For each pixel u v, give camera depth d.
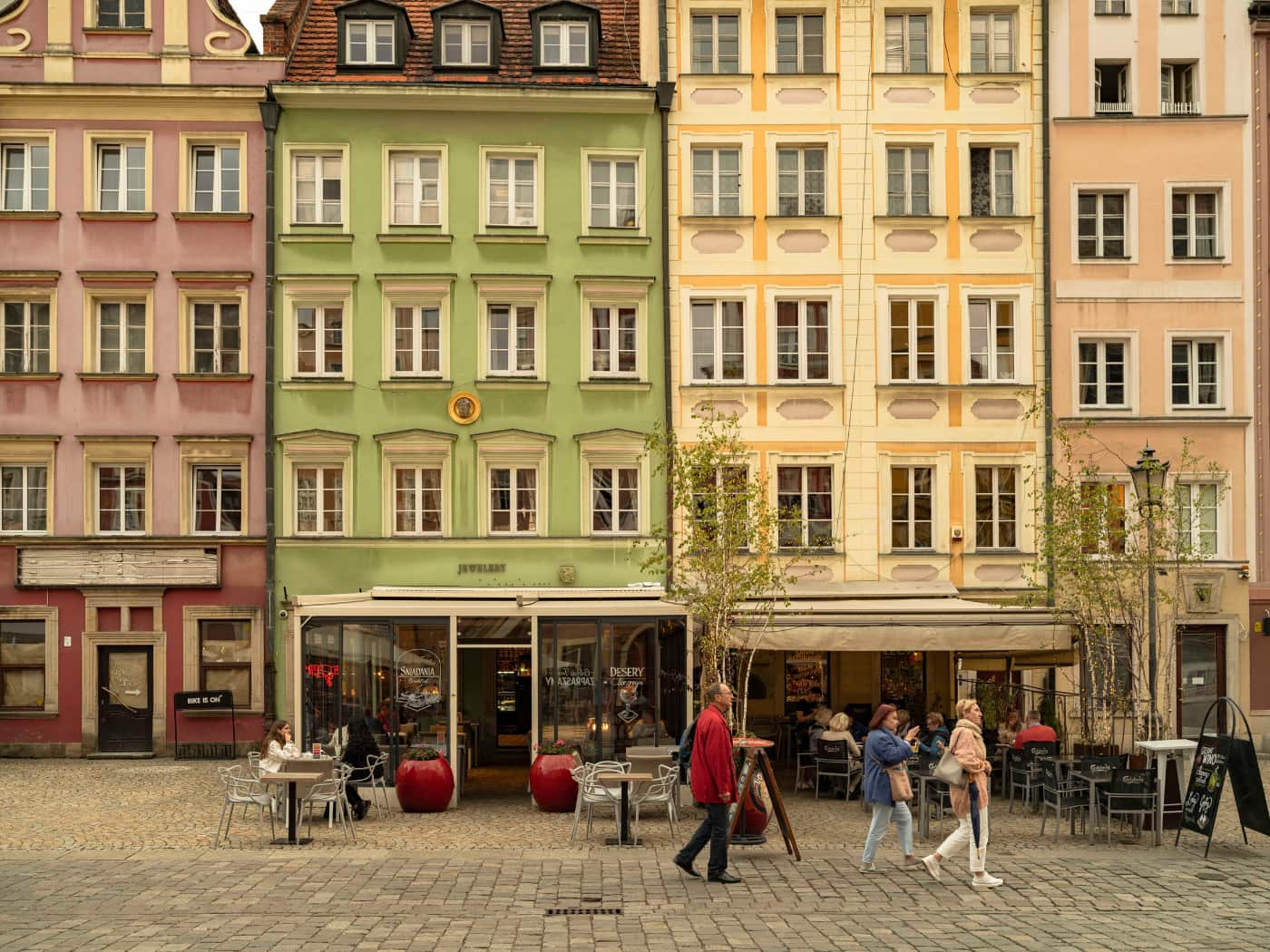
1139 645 20.58
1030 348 28.38
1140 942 10.93
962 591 27.98
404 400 27.91
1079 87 28.78
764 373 28.19
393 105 28.11
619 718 20.81
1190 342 28.89
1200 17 28.97
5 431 27.80
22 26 28.19
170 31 28.20
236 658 27.89
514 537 27.84
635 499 28.08
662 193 28.36
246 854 15.30
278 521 27.67
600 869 14.29
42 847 15.90
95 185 28.23
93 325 28.03
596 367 28.30
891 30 28.91
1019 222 28.50
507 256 28.20
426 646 20.56
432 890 13.09
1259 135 28.89
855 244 28.36
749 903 12.51
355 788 18.56
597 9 29.38
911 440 28.19
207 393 27.95
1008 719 22.19
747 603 20.95
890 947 10.78
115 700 27.67
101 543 27.53
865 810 19.30
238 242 28.11
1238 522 28.45
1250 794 15.56
